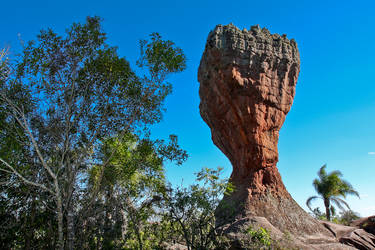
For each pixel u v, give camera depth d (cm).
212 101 2538
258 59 2417
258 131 2362
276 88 2447
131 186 1509
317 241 1848
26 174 1043
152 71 1205
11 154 1002
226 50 2395
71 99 1053
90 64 1123
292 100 2544
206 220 1224
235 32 2448
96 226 1346
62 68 1104
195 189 1230
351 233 2056
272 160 2402
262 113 2372
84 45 1123
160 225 1393
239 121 2380
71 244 932
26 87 1050
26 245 1052
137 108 1182
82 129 1141
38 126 1067
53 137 1074
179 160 1296
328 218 3170
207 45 2566
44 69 1049
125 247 1552
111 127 1218
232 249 1314
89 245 1312
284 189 2344
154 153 1321
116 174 1344
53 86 1098
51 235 1092
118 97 1198
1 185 1015
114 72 1144
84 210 1148
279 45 2558
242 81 2333
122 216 1596
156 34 1204
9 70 1012
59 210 919
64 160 1105
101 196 1354
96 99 1161
